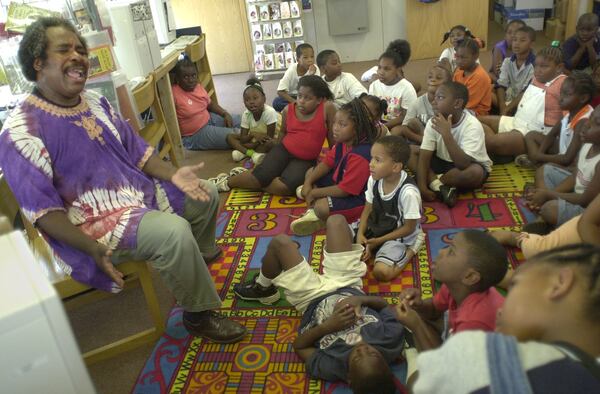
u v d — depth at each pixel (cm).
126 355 172
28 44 140
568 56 382
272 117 322
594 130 190
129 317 191
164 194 184
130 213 160
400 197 195
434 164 253
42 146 146
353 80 333
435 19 504
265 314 183
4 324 57
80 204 158
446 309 153
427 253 207
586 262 67
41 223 146
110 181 161
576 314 64
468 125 238
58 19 145
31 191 144
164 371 163
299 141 263
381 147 188
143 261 165
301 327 164
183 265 157
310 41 546
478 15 497
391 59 312
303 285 166
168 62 316
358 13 521
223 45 543
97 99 168
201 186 179
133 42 271
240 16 526
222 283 202
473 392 59
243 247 225
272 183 265
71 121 152
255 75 519
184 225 158
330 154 238
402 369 150
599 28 394
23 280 62
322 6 527
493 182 257
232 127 370
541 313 66
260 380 155
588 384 55
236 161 322
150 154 181
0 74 194
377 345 147
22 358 60
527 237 186
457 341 65
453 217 231
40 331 60
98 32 219
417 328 137
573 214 194
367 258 199
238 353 167
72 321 191
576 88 225
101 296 179
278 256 172
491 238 131
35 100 148
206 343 172
